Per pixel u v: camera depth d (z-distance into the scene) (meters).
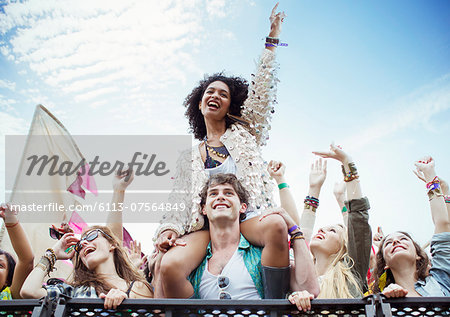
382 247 2.06
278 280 1.73
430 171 2.22
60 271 2.34
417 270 1.98
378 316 1.48
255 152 2.02
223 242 1.81
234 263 1.78
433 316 1.51
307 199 2.24
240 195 1.88
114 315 1.50
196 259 1.78
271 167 2.21
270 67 2.21
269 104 2.16
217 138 2.11
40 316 1.45
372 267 2.25
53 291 1.83
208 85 2.21
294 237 1.80
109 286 1.86
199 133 2.26
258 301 1.50
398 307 1.51
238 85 2.22
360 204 2.04
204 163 2.02
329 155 2.22
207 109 2.13
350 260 2.05
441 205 2.15
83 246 1.92
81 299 1.50
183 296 1.73
